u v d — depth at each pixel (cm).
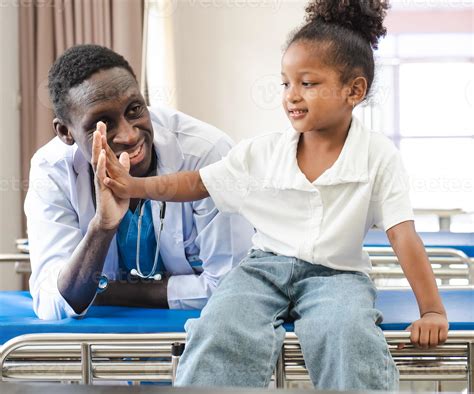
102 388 48
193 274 162
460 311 139
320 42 134
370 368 112
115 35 363
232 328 119
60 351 134
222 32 404
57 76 143
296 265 133
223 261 155
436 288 127
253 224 140
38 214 156
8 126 342
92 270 136
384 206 132
